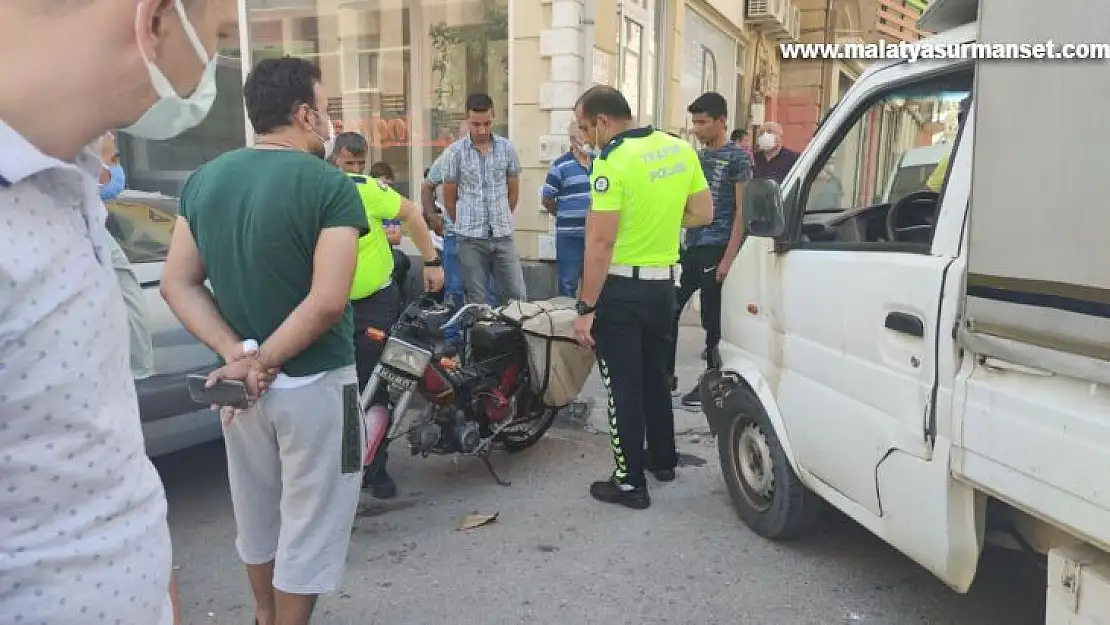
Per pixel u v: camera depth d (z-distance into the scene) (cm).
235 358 227
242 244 229
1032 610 304
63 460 106
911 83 283
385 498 411
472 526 379
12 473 102
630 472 397
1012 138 198
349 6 848
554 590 323
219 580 332
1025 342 200
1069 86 182
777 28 1296
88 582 111
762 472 363
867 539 364
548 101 760
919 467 247
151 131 121
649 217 378
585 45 761
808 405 312
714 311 564
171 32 109
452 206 633
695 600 315
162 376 359
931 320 238
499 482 431
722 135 546
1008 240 202
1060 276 188
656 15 988
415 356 375
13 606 105
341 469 242
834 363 293
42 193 105
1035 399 200
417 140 852
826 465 304
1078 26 178
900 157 303
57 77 103
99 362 111
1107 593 189
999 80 201
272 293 231
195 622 302
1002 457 211
